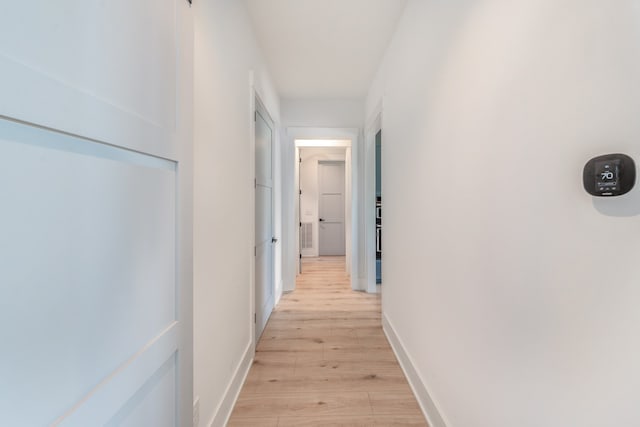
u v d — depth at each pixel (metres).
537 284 0.80
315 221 6.72
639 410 0.56
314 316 3.07
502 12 0.94
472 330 1.13
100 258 0.54
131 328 0.63
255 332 2.36
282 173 3.85
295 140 4.04
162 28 0.76
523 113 0.85
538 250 0.79
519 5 0.86
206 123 1.31
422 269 1.69
